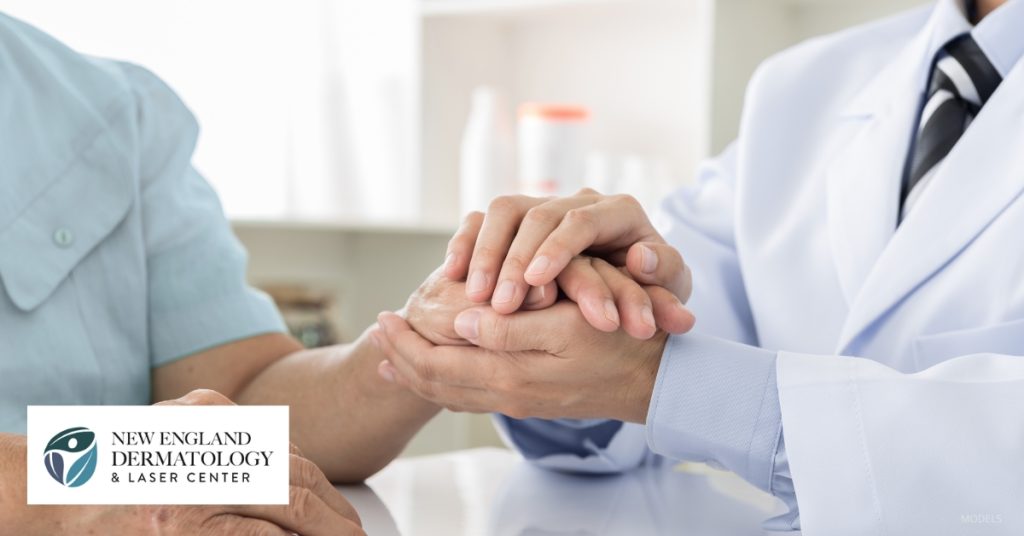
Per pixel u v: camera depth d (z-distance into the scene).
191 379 1.11
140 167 1.11
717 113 2.17
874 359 1.05
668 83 2.56
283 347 1.15
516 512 0.83
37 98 1.05
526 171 2.48
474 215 0.91
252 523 0.65
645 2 2.46
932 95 1.13
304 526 0.66
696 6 2.48
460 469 1.05
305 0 2.75
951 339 0.97
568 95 2.71
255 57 2.65
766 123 1.27
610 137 2.65
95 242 1.04
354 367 1.01
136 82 1.14
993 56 1.08
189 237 1.13
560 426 1.00
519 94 2.79
